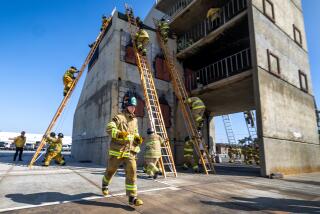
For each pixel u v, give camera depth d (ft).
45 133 27.45
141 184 15.83
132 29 36.37
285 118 29.35
